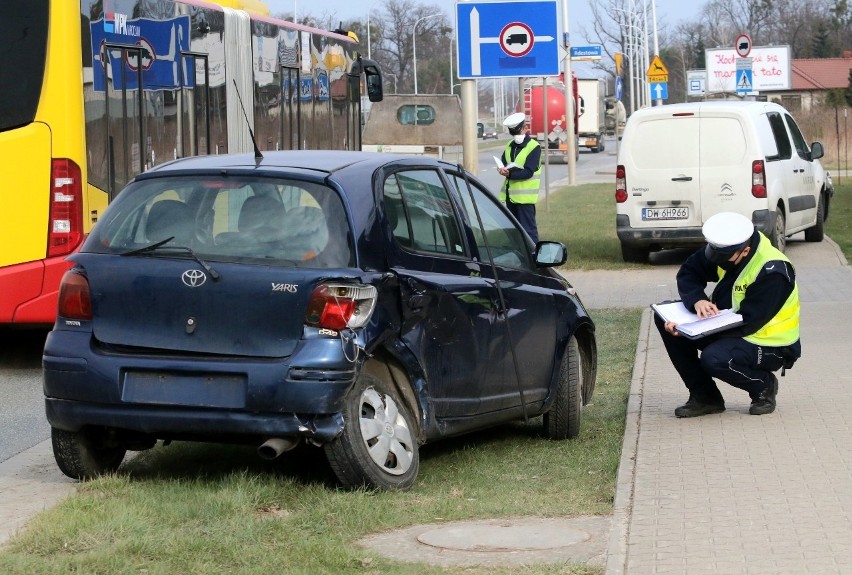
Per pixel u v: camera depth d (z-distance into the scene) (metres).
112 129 14.06
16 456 9.82
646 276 21.56
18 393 12.56
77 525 7.28
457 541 7.09
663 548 6.62
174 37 15.64
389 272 8.12
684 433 9.49
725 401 10.69
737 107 21.83
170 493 8.07
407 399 8.35
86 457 8.52
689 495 7.66
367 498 7.82
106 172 13.93
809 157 24.75
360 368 7.80
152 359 7.91
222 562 6.70
